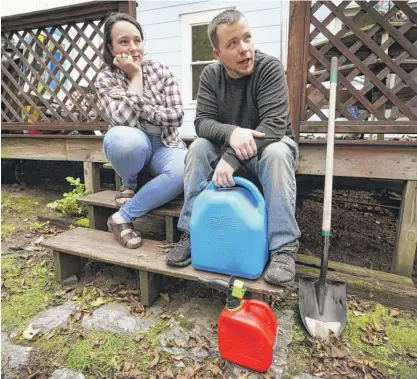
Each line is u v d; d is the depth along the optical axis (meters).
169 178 1.58
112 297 1.50
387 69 1.68
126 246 1.54
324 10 3.56
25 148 2.81
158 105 1.69
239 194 1.19
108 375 1.08
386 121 1.71
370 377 1.08
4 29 2.68
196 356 1.14
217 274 1.25
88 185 2.63
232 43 1.27
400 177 1.69
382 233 2.36
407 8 1.60
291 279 1.13
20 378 1.07
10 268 1.75
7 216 2.46
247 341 1.05
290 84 1.84
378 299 1.51
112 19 1.59
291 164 1.24
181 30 4.32
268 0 3.81
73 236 1.69
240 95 1.42
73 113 2.61
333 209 2.76
